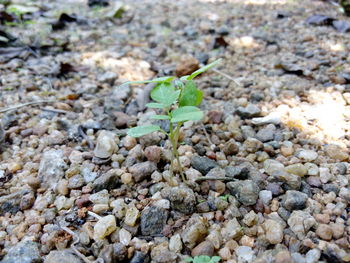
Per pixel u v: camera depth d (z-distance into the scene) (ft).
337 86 0.84
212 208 0.54
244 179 0.59
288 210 0.53
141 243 0.49
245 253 0.47
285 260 0.44
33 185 0.59
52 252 0.47
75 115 0.79
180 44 1.16
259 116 0.76
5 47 1.06
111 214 0.53
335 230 0.48
